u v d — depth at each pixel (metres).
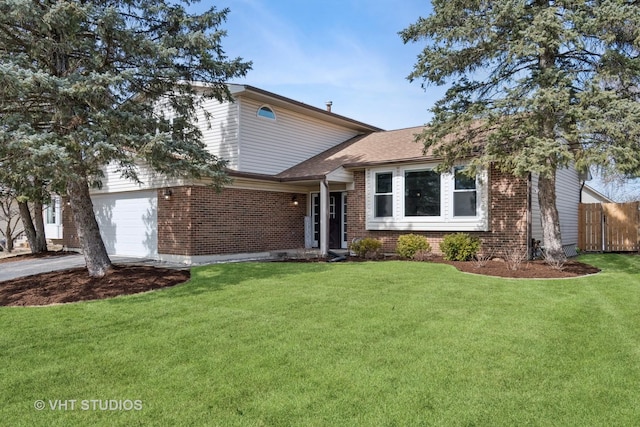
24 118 7.99
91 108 8.27
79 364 4.29
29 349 4.75
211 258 12.75
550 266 9.94
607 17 8.45
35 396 3.60
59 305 6.95
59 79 7.48
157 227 13.27
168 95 10.31
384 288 7.74
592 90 8.62
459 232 12.34
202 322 5.68
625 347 4.57
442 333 5.07
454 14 10.26
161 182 13.04
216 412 3.27
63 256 15.28
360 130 19.77
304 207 16.08
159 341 4.93
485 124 10.56
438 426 3.03
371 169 14.00
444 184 12.54
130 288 8.02
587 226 16.34
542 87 9.23
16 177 8.11
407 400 3.41
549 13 8.62
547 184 10.53
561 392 3.54
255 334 5.12
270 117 15.51
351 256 13.62
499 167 10.34
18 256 15.54
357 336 4.99
